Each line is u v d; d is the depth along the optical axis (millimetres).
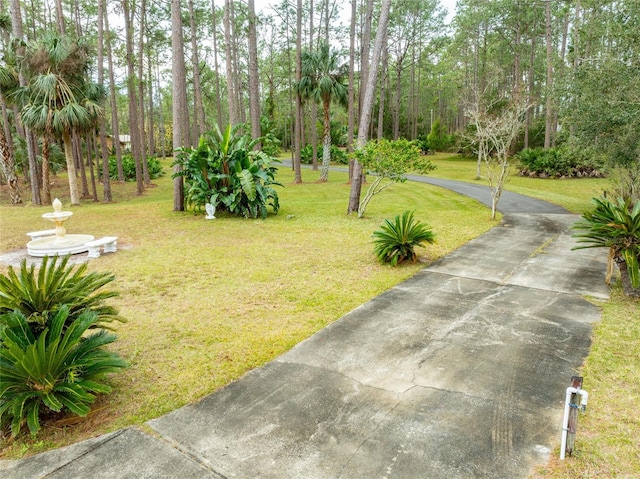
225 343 5168
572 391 3035
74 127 17547
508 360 4625
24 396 3418
